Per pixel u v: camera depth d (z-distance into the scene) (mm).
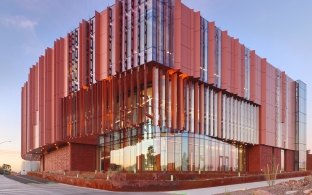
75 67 51938
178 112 44375
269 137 65688
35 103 68438
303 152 81312
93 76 47375
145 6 41844
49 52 60219
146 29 41344
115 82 45438
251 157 64188
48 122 59250
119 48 44500
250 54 60969
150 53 40438
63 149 58750
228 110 54562
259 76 63344
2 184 36469
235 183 37344
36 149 68875
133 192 27922
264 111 64125
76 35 52281
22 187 32562
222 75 51562
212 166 51719
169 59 42531
